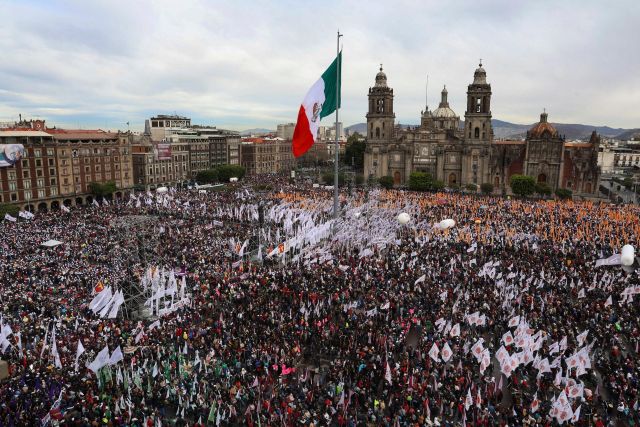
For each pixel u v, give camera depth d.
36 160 136.88
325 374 42.62
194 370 42.28
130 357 43.47
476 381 41.31
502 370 38.44
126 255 75.12
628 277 63.19
